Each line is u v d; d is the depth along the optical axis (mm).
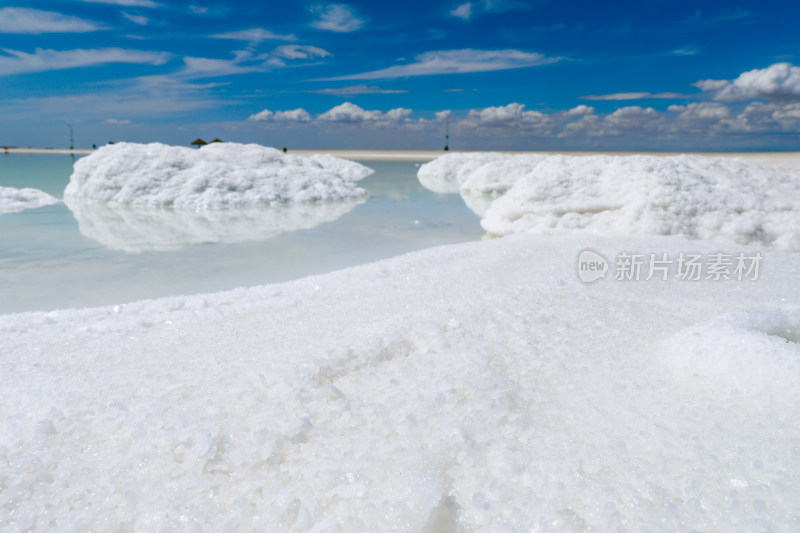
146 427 1305
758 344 1497
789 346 1479
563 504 1051
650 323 1979
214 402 1436
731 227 4094
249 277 3490
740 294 2518
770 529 943
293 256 4152
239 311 2387
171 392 1509
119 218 6105
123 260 3979
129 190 7324
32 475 1152
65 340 2066
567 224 4668
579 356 1697
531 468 1154
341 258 4086
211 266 3801
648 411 1349
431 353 1741
